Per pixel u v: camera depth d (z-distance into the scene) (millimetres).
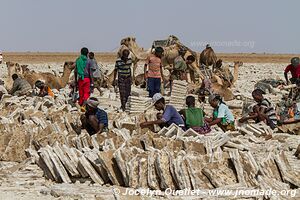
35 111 35062
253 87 68000
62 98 48500
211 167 21719
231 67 110062
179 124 29688
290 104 37375
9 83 58875
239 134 31047
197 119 29859
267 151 26625
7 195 20891
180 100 43219
